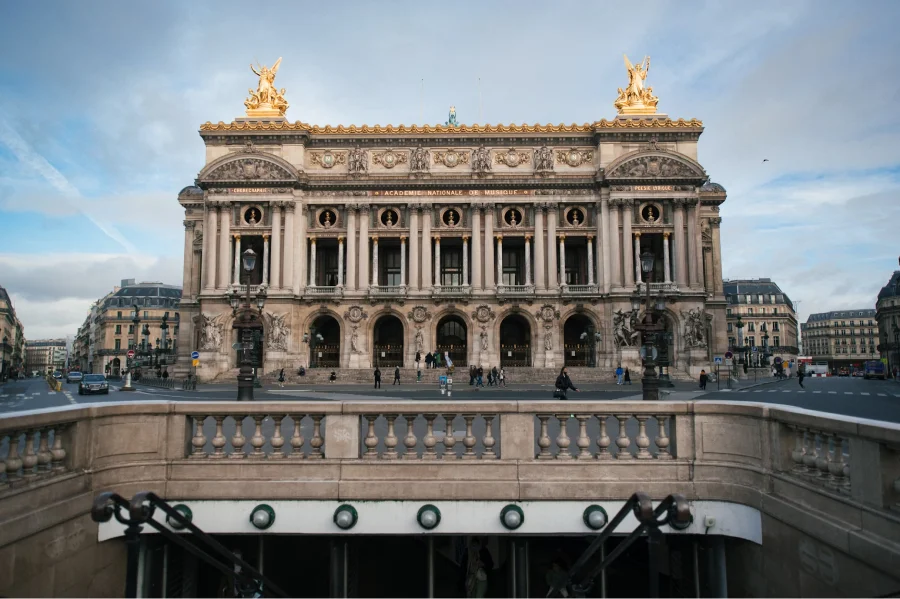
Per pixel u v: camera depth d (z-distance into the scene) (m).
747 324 169.00
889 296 145.00
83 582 12.31
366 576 14.35
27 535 10.84
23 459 11.45
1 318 184.00
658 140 82.44
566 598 13.66
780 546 12.05
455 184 82.12
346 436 13.63
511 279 89.81
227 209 81.38
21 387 100.81
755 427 13.05
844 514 10.46
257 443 13.71
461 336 88.50
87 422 12.84
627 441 13.70
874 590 9.66
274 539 14.23
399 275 89.56
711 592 13.92
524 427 13.65
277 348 78.94
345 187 82.56
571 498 13.25
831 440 11.27
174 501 13.37
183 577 14.04
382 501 13.23
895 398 48.00
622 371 71.94
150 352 120.56
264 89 86.00
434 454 13.73
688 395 50.34
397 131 82.94
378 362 84.62
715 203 94.12
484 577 14.49
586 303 81.00
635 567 14.27
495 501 13.24
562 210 83.25
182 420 13.74
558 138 83.38
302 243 82.38
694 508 13.20
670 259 82.31
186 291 91.81
